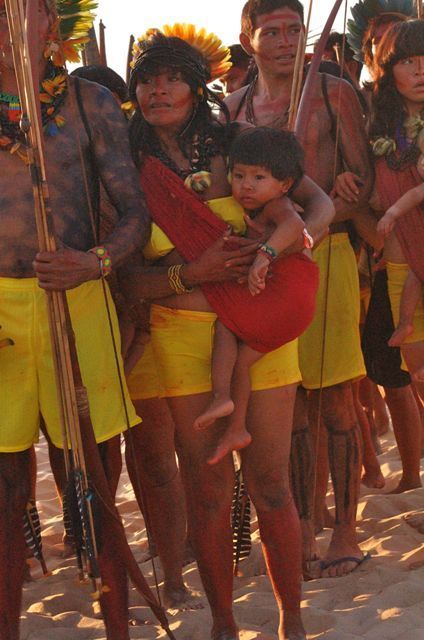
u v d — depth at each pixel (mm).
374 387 9742
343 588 6027
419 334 6297
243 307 4973
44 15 4934
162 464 5961
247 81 6953
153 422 5902
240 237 5016
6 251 4867
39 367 4906
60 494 6773
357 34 7113
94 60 7719
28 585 6562
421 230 6145
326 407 6430
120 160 5023
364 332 6820
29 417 4930
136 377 5836
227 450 4941
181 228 5090
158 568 6660
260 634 5328
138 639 5504
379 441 9523
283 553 5156
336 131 6289
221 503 5156
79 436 4746
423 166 6098
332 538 6410
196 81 5191
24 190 4891
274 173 4922
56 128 4934
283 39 6227
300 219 4922
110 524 4895
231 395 5027
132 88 5273
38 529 5273
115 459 5785
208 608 5930
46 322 4887
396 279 6316
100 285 4988
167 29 5457
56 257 4625
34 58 4570
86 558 4852
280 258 4992
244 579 6406
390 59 6137
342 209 6230
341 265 6387
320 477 7066
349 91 6375
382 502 7363
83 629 5691
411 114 6227
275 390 5109
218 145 5219
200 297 5055
